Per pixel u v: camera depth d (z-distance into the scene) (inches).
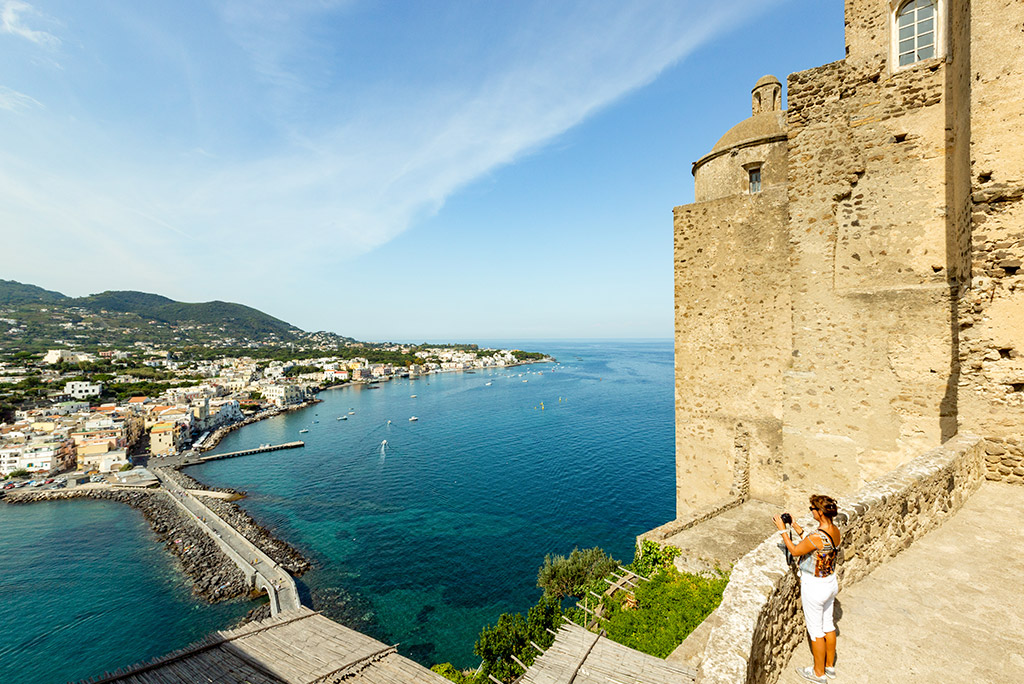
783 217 598.5
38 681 1115.9
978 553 276.2
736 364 643.5
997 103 346.0
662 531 574.6
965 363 367.6
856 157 476.1
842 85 484.7
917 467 312.7
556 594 1092.5
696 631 453.7
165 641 1233.4
